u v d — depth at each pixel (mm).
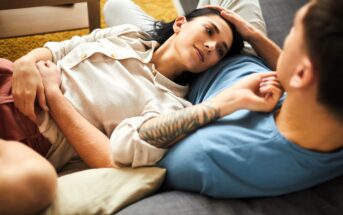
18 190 672
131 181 826
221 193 803
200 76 1203
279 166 758
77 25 1672
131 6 1539
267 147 757
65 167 1080
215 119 862
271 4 1571
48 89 1021
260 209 771
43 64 1093
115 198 790
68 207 748
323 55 588
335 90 597
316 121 672
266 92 841
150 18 1529
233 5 1389
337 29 574
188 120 848
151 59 1221
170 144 888
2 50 1844
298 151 736
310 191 807
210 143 801
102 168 876
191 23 1205
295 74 654
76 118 986
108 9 1534
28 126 1003
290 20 1524
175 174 843
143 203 787
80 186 795
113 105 1060
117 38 1227
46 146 1032
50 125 1008
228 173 788
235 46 1216
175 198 804
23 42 1907
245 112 861
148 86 1126
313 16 606
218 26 1163
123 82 1102
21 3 1403
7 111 987
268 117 812
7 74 1052
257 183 787
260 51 1169
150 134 864
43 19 1668
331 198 779
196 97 1158
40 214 731
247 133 792
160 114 1001
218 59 1178
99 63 1131
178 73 1223
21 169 690
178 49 1179
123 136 882
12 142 779
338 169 791
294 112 701
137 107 1081
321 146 729
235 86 884
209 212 764
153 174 846
